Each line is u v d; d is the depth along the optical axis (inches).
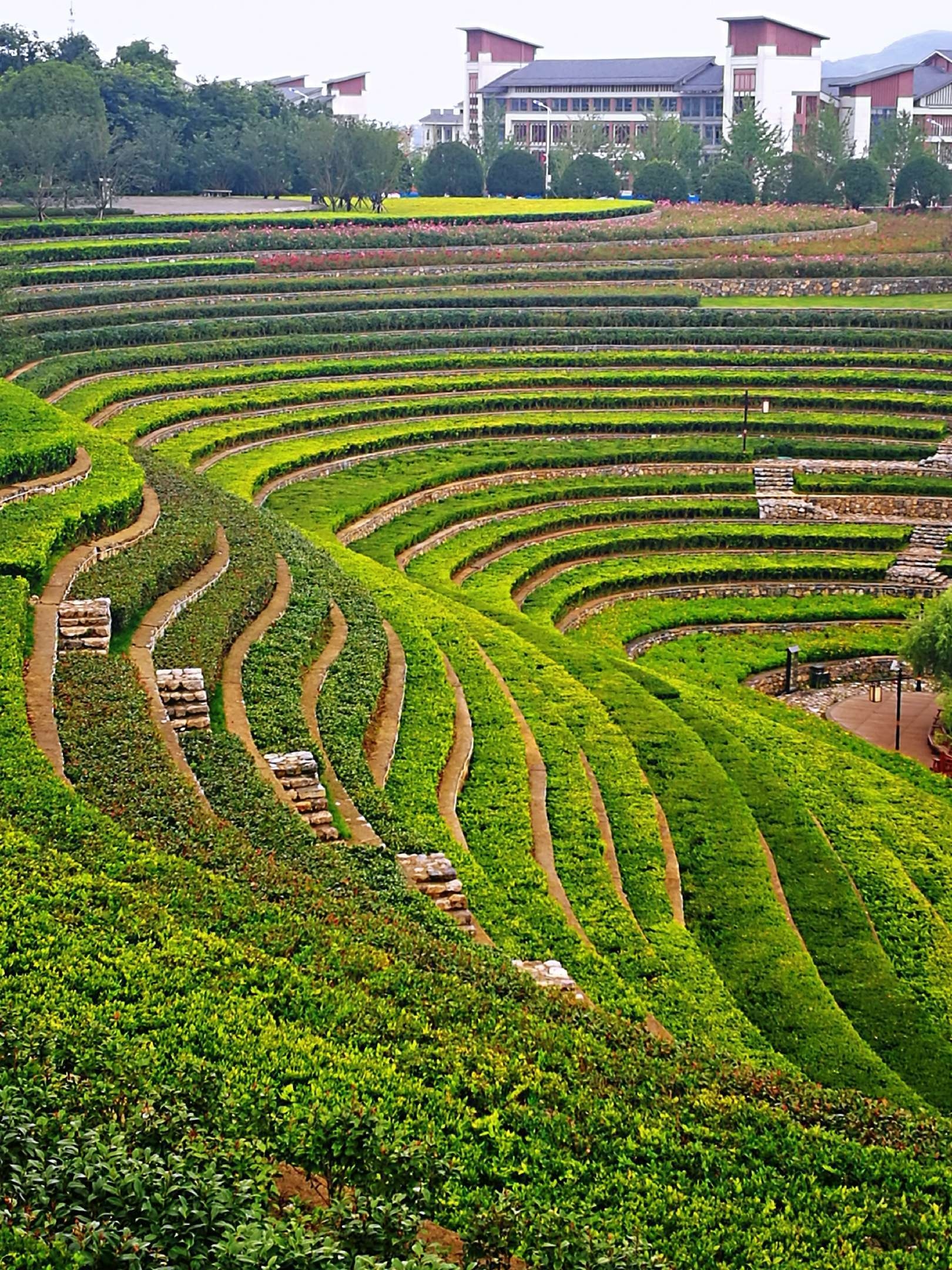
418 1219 583.5
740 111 6309.1
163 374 2716.5
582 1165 662.5
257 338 2950.3
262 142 4628.4
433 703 1414.9
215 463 2361.0
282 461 2400.3
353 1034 740.0
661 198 4537.4
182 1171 567.5
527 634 1886.1
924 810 1521.9
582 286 3403.1
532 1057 755.4
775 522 2549.2
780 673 2112.5
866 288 3511.3
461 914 1015.0
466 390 2888.8
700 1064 790.5
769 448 2716.5
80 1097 628.7
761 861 1263.5
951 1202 682.2
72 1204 542.6
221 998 748.6
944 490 2564.0
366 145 4146.2
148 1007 727.1
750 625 2246.6
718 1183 673.0
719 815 1350.9
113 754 1062.4
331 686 1370.6
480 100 7101.4
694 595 2343.8
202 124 4768.7
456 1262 598.2
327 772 1184.2
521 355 3031.5
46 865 863.1
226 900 865.5
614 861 1203.2
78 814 942.4
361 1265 537.0
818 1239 638.5
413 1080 697.6
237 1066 689.0
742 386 2962.6
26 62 4940.9
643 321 3198.8
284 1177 647.1
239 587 1523.1
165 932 807.7
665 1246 619.8
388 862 1026.1
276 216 3700.8
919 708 2032.5
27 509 1525.6
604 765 1402.6
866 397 2886.3
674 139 5433.1
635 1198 648.4
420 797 1197.1
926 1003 1104.8
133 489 1653.5
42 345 2669.8
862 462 2691.9
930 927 1224.2
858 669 2166.6
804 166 4473.4
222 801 1058.1
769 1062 921.5
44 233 3334.2
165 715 1173.7
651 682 1768.0
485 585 2148.1
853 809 1480.1
